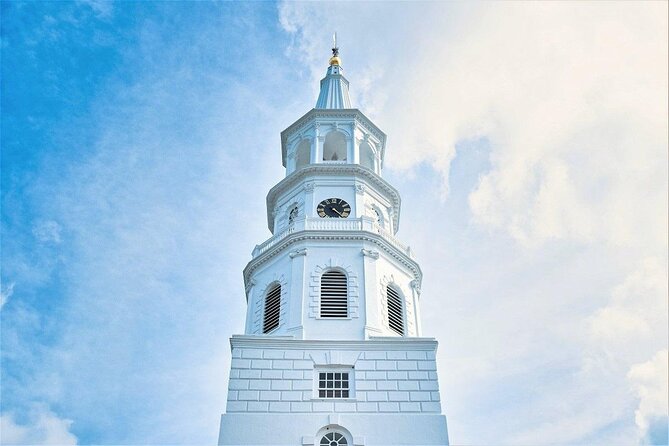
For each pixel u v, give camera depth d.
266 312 46.59
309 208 51.09
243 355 41.72
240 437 37.84
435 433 38.38
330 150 61.41
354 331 43.19
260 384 40.41
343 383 40.91
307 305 44.31
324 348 42.09
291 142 59.22
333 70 67.88
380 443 37.88
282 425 38.47
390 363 41.66
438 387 40.66
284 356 41.69
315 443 37.94
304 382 40.53
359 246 47.72
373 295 45.19
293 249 47.78
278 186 54.66
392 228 53.69
